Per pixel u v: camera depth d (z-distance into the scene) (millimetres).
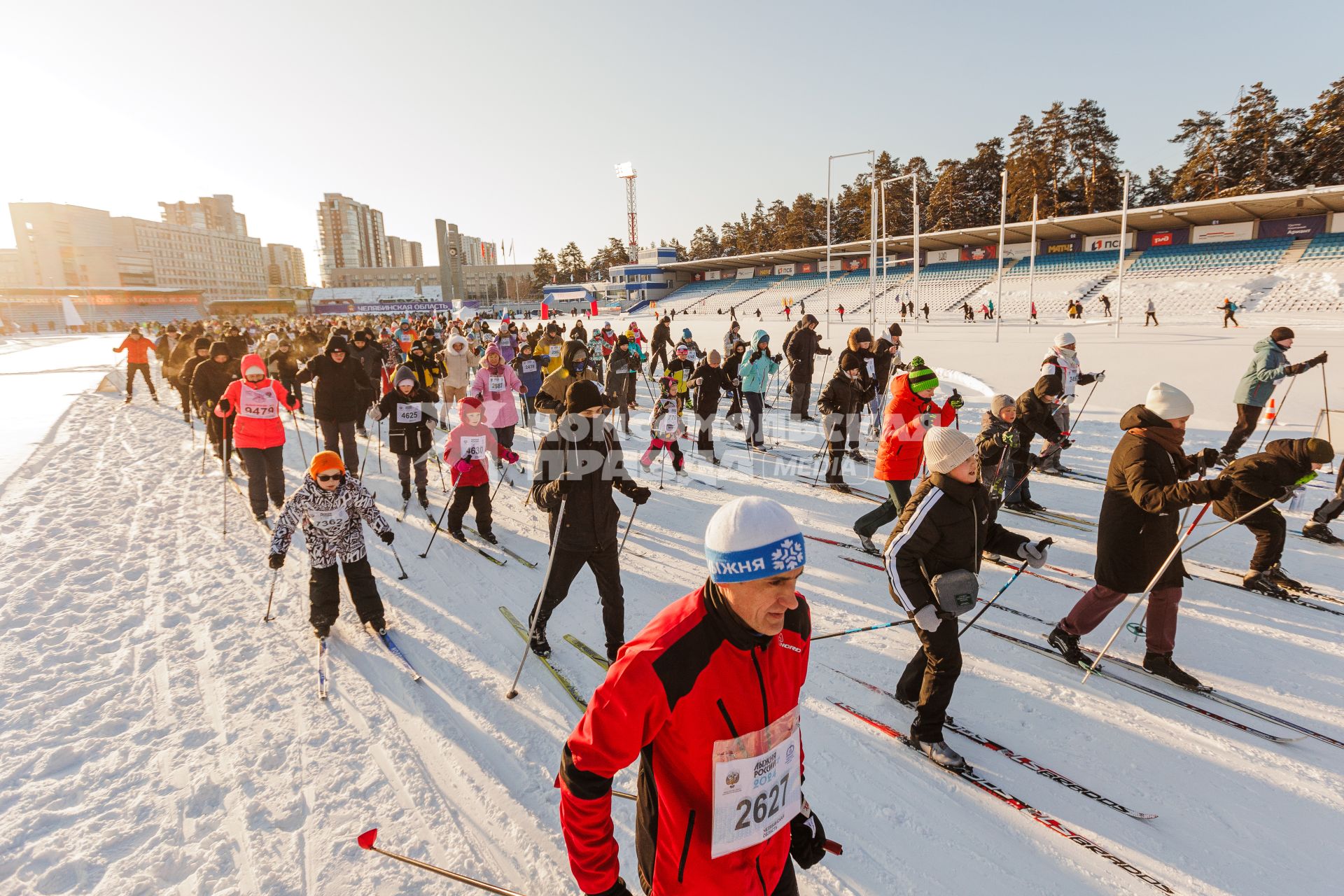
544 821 2980
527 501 7859
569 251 129000
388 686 4027
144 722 3660
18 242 124500
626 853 2846
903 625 4715
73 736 3545
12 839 2826
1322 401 10508
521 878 2676
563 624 4820
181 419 13836
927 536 3125
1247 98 55938
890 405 5578
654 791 1605
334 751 3430
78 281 127375
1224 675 3957
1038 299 45938
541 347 12719
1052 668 4109
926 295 53656
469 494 6406
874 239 22547
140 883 2611
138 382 20656
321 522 4402
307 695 3928
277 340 14820
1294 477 3348
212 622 4840
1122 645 4332
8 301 74438
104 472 9328
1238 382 12406
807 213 86688
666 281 84750
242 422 6922
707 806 1594
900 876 2680
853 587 5301
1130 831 2865
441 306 94875
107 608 5082
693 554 6117
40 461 10031
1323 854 2723
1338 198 38312
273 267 183250
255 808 3029
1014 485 6625
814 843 1922
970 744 3451
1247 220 44375
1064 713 3672
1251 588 5000
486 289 147000
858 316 52125
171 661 4309
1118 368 14898
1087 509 6879
